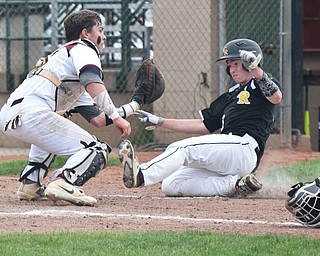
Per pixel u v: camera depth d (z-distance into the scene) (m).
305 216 16.27
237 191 22.27
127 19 45.03
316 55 62.59
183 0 43.81
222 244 14.10
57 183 19.69
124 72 44.97
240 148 21.97
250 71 21.36
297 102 43.53
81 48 19.56
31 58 45.75
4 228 16.16
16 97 19.92
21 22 46.03
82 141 19.80
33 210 18.89
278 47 42.91
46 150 20.00
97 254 13.23
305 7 61.19
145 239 14.50
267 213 18.88
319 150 59.31
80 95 20.11
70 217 17.73
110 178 28.47
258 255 13.29
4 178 28.12
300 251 13.58
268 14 43.16
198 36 43.72
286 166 31.42
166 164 21.12
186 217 18.03
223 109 22.83
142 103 21.72
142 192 24.09
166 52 44.25
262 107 22.17
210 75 43.47
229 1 43.25
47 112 19.62
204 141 21.84
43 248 13.70
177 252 13.41
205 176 22.53
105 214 18.33
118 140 43.62
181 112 44.09
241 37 43.47
